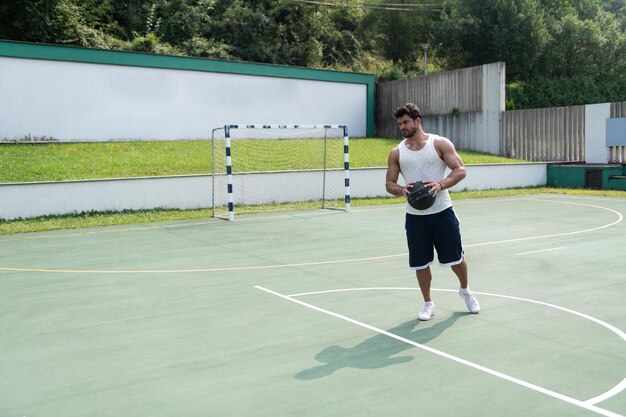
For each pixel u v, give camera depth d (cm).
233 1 3488
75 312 594
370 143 2355
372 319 546
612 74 3741
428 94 2586
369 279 721
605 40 3594
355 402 364
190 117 2241
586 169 1920
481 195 1769
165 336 509
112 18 3325
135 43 2948
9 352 475
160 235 1141
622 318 538
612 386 382
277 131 2369
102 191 1420
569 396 367
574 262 802
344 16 4184
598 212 1373
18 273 799
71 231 1216
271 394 379
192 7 3300
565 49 3562
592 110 1984
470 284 680
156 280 738
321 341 486
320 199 1708
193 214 1440
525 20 3234
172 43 3209
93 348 481
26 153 1714
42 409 365
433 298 620
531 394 371
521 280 699
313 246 980
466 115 2428
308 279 727
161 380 408
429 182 505
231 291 671
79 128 2025
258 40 3375
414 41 3856
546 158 2142
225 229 1213
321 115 2570
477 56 3441
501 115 2283
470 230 1120
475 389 380
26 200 1338
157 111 2170
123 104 2102
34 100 1944
